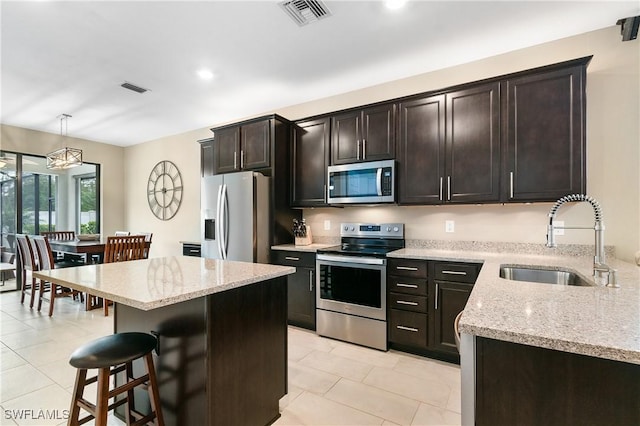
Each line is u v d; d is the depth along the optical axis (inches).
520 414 35.1
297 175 144.1
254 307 68.1
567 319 37.8
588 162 96.6
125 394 72.5
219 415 59.2
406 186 115.8
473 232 114.9
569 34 99.5
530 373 34.7
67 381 87.1
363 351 109.3
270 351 72.3
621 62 93.6
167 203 222.1
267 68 122.1
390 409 76.3
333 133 133.1
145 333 63.1
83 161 227.5
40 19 90.6
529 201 95.8
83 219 244.8
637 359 28.6
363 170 121.8
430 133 111.4
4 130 193.2
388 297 108.7
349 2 84.4
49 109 167.3
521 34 99.3
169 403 62.9
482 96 102.5
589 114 96.7
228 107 165.3
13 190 200.7
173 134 218.7
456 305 97.7
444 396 81.7
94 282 61.5
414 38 101.6
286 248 133.0
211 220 147.4
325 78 131.0
